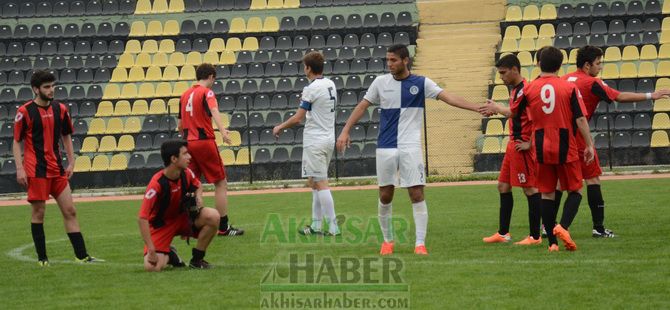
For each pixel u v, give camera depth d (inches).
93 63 3459.6
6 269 1131.9
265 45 3521.2
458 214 1659.7
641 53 3206.2
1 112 3164.4
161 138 3036.4
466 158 2869.1
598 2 3543.3
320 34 3560.5
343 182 2640.3
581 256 1079.0
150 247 1028.5
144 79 3361.2
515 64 1226.6
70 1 3779.5
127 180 2886.3
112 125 3093.0
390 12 3641.7
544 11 3590.1
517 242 1247.5
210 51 3476.9
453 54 3442.4
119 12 3745.1
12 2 3782.0
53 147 1163.9
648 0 3484.3
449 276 973.2
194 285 949.8
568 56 3260.3
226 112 3127.5
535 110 1128.2
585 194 1962.4
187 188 1039.0
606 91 1251.8
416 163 1115.3
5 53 3535.9
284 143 3002.0
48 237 1528.1
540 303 823.1
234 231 1424.7
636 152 2792.8
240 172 2864.2
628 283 901.2
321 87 1373.0
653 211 1563.7
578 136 1251.8
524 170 1208.8
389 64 1103.0
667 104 2955.2
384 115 1125.1
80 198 2554.1
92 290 943.7
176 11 3747.5
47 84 1149.7
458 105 1120.2
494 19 3742.6
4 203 2500.0
